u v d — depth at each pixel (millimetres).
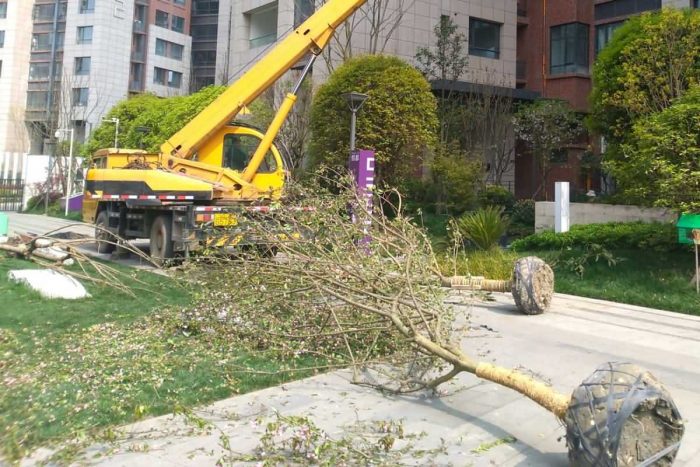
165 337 5484
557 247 11047
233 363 4836
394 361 4699
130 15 53938
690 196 8414
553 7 24094
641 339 6297
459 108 18734
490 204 16500
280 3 22141
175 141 11250
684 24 11031
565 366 5238
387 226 5602
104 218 12352
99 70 51531
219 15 47562
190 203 10375
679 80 10992
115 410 3744
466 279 7969
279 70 11125
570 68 23547
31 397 3924
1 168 41219
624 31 12242
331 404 4125
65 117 35688
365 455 3232
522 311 7547
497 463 3291
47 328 5730
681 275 8883
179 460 3148
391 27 20703
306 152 17484
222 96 11188
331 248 5359
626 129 12031
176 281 6930
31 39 56625
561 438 3344
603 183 20562
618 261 9758
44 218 26094
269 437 3205
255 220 6223
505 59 24094
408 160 15594
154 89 56875
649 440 2918
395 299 4539
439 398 4340
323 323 5094
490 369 3811
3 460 3111
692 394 4598
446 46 20109
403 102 14695
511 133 19797
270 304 5398
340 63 19391
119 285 7672
